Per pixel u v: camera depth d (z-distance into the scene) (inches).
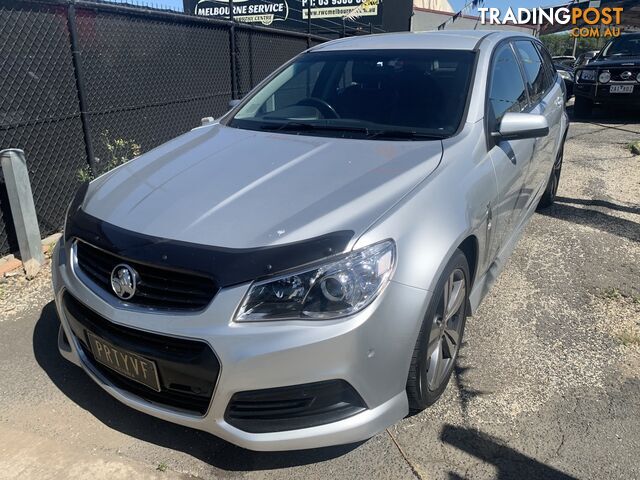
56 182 194.5
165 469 92.7
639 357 123.3
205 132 136.0
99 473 91.6
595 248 182.5
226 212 91.4
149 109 245.9
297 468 93.2
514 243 151.7
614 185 255.6
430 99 128.1
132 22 228.4
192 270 82.3
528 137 121.1
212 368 81.5
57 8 186.2
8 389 112.4
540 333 132.9
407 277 86.4
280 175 102.4
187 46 267.9
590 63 484.4
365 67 142.6
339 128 126.6
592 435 100.0
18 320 138.1
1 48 169.5
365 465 93.7
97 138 216.5
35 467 92.7
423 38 151.1
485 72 132.4
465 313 114.3
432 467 93.3
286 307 80.6
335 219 87.4
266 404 83.7
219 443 99.0
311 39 403.5
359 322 81.2
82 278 96.6
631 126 434.6
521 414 105.5
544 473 91.8
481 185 110.6
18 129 178.2
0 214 168.2
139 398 92.7
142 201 98.9
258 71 343.9
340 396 84.4
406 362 88.4
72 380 115.6
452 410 106.7
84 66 205.6
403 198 93.7
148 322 84.7
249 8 711.1
